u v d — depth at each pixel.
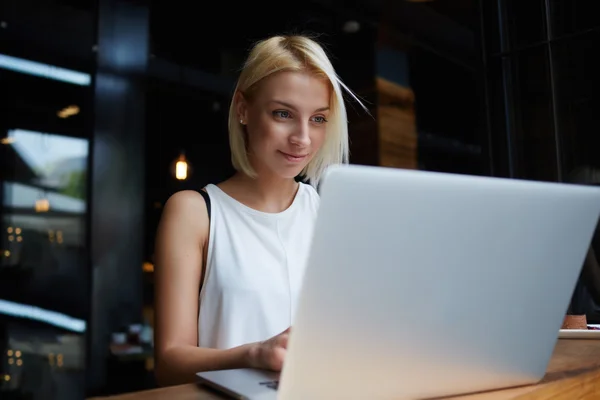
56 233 6.54
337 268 0.52
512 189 0.58
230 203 1.17
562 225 0.63
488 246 0.59
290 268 1.16
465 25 4.62
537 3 2.73
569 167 2.64
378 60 6.04
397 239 0.54
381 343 0.57
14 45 5.87
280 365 0.69
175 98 7.00
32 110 6.46
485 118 2.90
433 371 0.61
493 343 0.64
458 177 0.55
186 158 7.20
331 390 0.57
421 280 0.57
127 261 6.57
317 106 1.07
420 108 5.81
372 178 0.51
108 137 6.47
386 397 0.60
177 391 0.65
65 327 6.39
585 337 1.08
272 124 1.07
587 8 2.56
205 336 1.12
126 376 6.14
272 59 1.06
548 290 0.66
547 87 2.71
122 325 6.44
